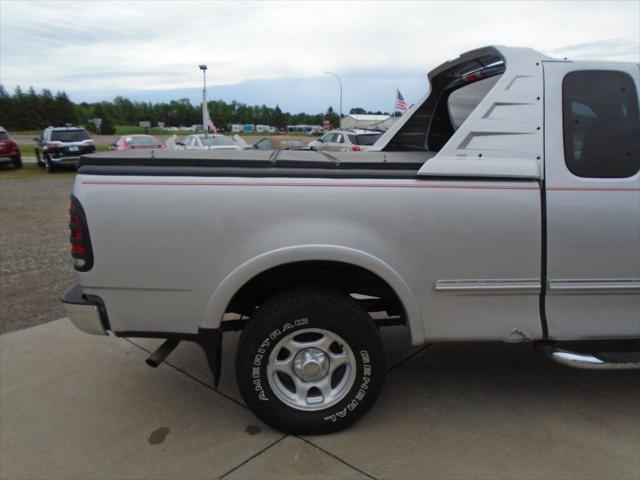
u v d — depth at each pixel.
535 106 2.79
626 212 2.77
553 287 2.80
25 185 16.27
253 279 2.93
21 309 4.89
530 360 3.86
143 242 2.64
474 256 2.73
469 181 2.70
